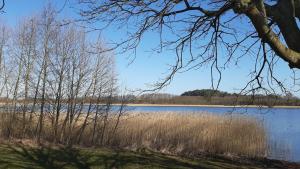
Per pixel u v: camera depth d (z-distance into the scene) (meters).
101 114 19.33
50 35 20.16
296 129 27.08
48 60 19.91
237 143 18.44
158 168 13.23
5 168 11.59
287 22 3.92
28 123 19.45
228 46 5.57
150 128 18.94
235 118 18.86
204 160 15.98
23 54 20.08
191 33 5.15
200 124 18.84
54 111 19.66
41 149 15.59
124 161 14.01
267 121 19.73
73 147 16.80
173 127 18.84
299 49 3.83
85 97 19.69
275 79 5.19
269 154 18.48
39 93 19.66
